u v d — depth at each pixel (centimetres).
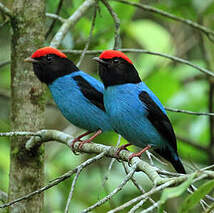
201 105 1572
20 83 1030
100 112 1130
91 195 1362
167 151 1112
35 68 1075
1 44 1705
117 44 1102
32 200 1017
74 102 1127
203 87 1609
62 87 1123
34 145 994
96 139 1506
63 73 1120
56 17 1221
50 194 1247
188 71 1666
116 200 1320
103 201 626
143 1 1805
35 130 1023
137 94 1015
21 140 1016
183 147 1535
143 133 1034
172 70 1686
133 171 707
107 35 1445
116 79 1005
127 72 1016
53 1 1473
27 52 1041
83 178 1437
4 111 1683
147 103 1019
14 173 1019
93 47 1455
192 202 564
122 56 1012
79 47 1425
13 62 1040
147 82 1565
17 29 1037
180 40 1741
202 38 1555
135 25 1636
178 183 614
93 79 1155
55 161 1451
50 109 1742
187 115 1565
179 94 1577
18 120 1023
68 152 1511
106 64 1006
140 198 578
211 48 1675
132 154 877
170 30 1750
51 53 1099
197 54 1795
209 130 1548
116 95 1006
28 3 1039
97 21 1425
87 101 1127
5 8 1018
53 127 1727
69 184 1295
